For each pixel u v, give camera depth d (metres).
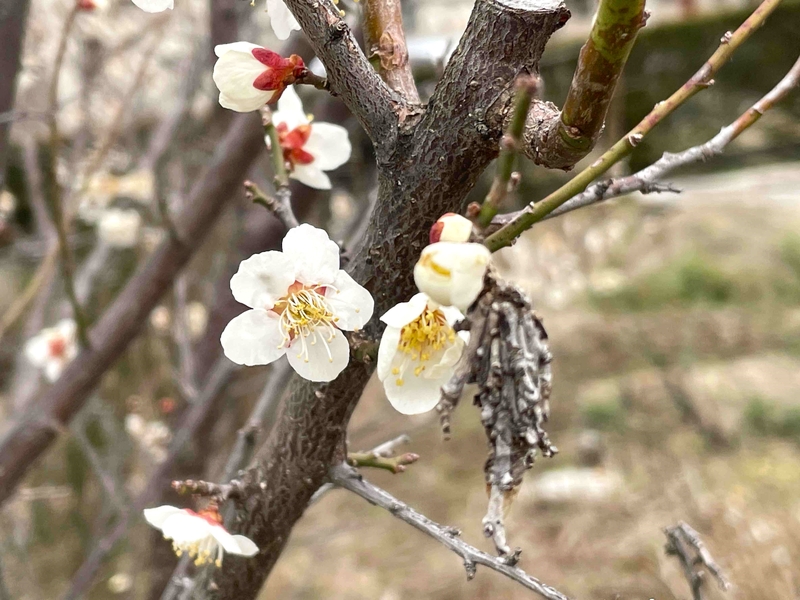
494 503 0.13
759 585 0.46
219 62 0.14
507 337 0.13
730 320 0.97
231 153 0.31
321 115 0.34
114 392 0.55
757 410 0.76
